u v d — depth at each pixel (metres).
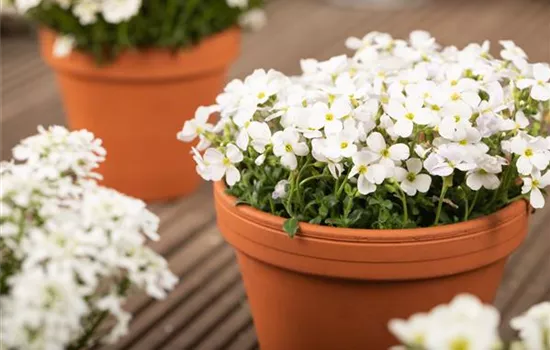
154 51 1.06
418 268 0.81
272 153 0.83
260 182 0.83
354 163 0.80
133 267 0.74
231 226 0.84
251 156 0.83
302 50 1.58
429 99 0.81
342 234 0.80
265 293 0.85
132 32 1.05
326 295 0.82
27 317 0.71
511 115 0.83
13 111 1.32
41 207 0.76
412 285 0.81
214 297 1.00
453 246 0.81
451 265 0.81
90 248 0.73
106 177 1.11
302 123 0.80
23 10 1.04
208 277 1.02
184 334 0.96
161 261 0.76
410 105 0.80
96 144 0.81
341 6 1.82
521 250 1.06
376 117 0.82
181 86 1.08
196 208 1.12
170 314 0.98
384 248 0.80
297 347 0.85
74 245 0.74
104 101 1.08
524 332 0.71
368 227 0.82
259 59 1.53
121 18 1.02
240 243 0.84
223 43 1.09
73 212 0.77
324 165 0.82
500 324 0.97
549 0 1.85
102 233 0.74
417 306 0.82
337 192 0.81
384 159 0.80
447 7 1.81
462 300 0.68
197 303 0.99
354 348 0.84
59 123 1.28
